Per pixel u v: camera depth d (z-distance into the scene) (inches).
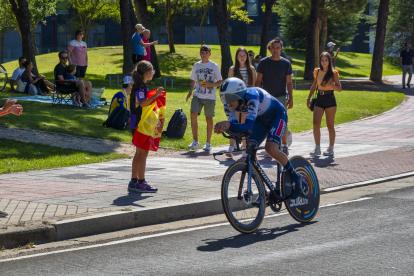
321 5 1904.5
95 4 2544.3
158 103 359.3
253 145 282.2
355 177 431.8
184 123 644.1
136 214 300.4
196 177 420.2
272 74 483.2
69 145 577.3
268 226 297.1
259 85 489.4
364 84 1540.4
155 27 2778.1
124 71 1228.5
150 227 297.9
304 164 310.0
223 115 858.1
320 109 515.5
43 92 933.2
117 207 312.0
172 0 2244.1
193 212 324.2
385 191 389.1
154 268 223.1
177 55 2129.7
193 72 552.4
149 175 430.3
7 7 2354.8
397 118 894.4
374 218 308.5
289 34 2824.8
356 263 225.0
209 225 301.4
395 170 459.5
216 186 381.7
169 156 540.4
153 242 265.6
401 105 1078.4
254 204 282.5
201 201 329.4
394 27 2637.8
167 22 2203.5
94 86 1157.1
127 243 264.2
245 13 2883.9
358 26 3499.0
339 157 519.5
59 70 793.6
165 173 439.8
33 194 354.0
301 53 2721.5
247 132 265.0
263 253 243.0
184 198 339.0
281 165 295.9
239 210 275.9
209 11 3417.8
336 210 332.8
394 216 312.3
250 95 272.7
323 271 215.0
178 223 307.4
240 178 276.2
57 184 393.4
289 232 282.2
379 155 529.3
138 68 354.9
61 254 246.1
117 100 680.4
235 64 490.9
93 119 708.7
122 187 380.8
